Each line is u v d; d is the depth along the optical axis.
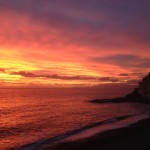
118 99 112.50
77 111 69.56
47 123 45.06
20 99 126.38
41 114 61.12
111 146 23.14
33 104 94.25
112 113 64.44
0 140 30.59
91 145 24.03
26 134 34.69
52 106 86.25
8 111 68.94
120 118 49.25
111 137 27.22
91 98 141.12
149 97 107.50
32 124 44.09
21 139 31.02
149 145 22.95
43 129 38.53
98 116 57.06
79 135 30.88
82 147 23.58
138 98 112.00
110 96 166.12
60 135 31.75
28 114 61.28
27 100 118.38
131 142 24.23
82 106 88.25
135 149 21.72
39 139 30.28
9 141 29.91
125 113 64.69
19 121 48.56
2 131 37.38
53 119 50.97
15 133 35.69
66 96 164.88
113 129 33.88
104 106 88.38
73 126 40.81
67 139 28.44
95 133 31.75
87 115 59.16
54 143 26.67
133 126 34.91
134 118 49.03
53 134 33.69
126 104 96.81
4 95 173.00
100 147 23.06
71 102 107.69
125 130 31.84
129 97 119.75
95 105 92.88
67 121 47.56
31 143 27.89
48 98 138.38
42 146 25.72
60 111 69.19
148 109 76.62
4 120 50.31
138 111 70.31
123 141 24.75
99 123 42.28
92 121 47.41
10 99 126.00
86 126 39.41
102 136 28.47
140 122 38.88
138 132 29.83
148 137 26.39
